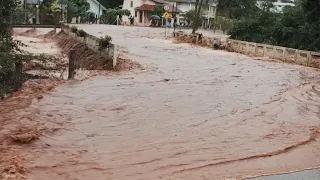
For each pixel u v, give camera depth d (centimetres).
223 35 6425
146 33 5725
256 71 2641
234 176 902
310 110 1585
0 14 1941
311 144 1162
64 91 1612
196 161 970
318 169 982
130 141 1073
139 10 9106
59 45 3769
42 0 6744
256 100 1688
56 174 840
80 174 852
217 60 3169
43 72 2144
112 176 856
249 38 4862
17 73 1706
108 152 984
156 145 1055
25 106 1321
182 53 3541
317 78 2481
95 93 1614
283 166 986
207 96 1703
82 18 7644
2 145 953
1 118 1166
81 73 2114
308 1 3738
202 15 9156
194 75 2280
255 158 1021
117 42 4091
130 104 1470
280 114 1480
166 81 2012
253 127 1283
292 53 3556
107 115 1303
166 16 6103
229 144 1107
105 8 9594
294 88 2061
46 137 1040
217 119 1344
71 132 1104
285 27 4347
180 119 1316
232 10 9969
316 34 3841
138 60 2759
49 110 1298
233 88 1941
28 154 920
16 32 4944
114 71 2242
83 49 2884
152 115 1341
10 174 793
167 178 866
